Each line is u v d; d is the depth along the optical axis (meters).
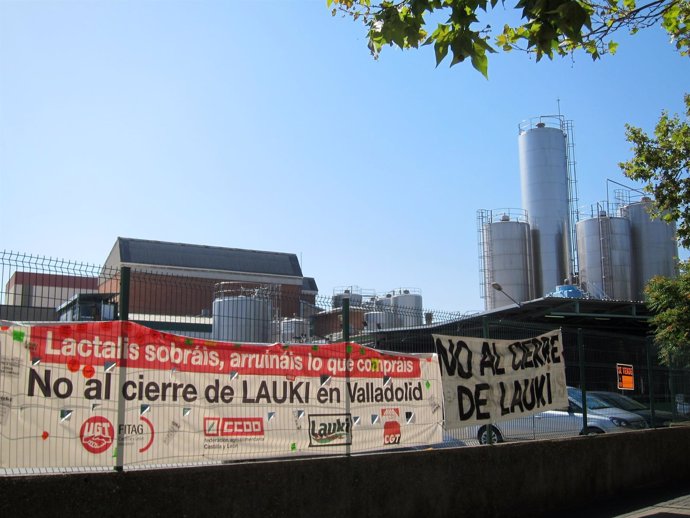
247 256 68.12
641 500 10.33
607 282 43.28
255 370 7.11
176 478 6.02
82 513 5.46
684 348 15.31
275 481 6.69
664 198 15.02
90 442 5.93
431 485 8.09
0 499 5.09
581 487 10.11
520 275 45.44
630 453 11.33
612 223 43.84
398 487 7.74
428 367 8.86
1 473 5.76
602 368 12.00
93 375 6.03
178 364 6.57
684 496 10.65
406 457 7.91
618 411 13.32
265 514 6.56
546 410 10.38
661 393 13.41
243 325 7.97
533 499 9.30
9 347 5.61
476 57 6.08
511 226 46.00
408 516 7.78
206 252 66.19
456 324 9.69
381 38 6.78
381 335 9.12
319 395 7.60
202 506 6.14
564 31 5.80
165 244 64.00
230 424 6.84
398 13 6.30
